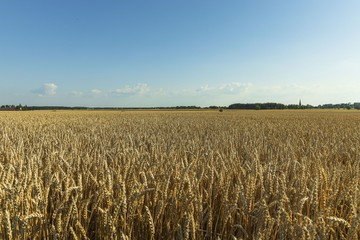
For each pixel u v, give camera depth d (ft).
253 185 10.60
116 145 24.89
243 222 10.45
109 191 10.63
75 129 51.44
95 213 11.26
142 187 10.61
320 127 63.77
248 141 31.32
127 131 46.80
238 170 14.79
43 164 16.03
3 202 9.87
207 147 24.93
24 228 7.98
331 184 11.75
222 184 12.20
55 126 57.31
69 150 23.00
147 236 9.98
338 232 9.99
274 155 21.57
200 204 9.81
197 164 16.20
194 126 61.77
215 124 69.46
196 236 9.55
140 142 27.53
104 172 12.86
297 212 8.87
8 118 97.50
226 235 10.34
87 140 29.96
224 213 10.06
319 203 11.12
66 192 9.38
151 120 90.68
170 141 29.81
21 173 11.03
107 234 8.84
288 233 8.64
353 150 24.48
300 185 11.12
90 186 12.84
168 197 10.91
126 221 9.80
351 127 64.75
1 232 8.73
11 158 16.24
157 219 10.21
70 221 9.64
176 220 9.93
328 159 20.24
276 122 84.17
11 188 9.13
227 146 24.76
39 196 9.20
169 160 16.19
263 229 8.45
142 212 10.96
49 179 11.14
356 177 12.35
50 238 9.57
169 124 66.85
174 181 11.65
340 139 36.55
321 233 7.86
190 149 23.40
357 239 8.95
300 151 24.41
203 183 13.79
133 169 12.90
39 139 30.58
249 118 112.78
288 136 38.37
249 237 9.79
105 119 96.89
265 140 33.78
